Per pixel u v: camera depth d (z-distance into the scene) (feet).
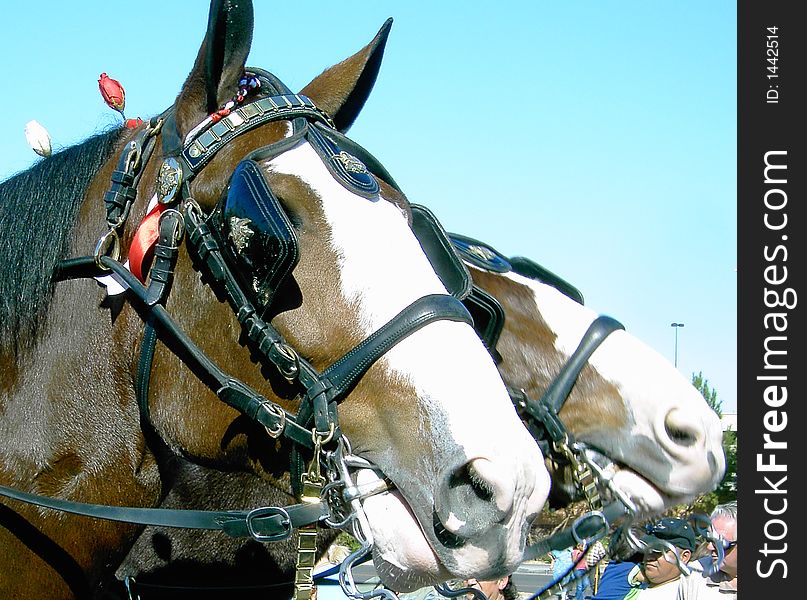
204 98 8.39
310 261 7.32
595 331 9.53
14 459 8.32
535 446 6.97
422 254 7.55
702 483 8.78
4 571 8.11
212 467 8.07
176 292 7.92
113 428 8.30
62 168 8.96
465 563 6.71
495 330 9.45
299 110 8.15
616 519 8.91
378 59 9.39
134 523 8.05
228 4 8.08
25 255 8.64
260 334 7.39
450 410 6.77
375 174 8.20
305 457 7.50
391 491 7.09
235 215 7.31
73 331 8.40
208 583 9.77
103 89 9.68
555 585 9.36
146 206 8.29
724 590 13.84
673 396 8.95
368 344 7.06
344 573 6.88
